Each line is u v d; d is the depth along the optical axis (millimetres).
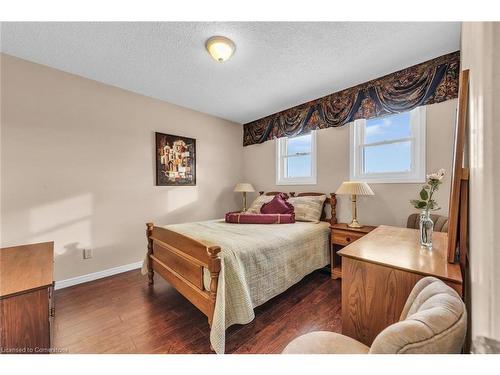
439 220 2047
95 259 2672
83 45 1981
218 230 2373
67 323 1807
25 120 2234
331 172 3127
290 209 3043
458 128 1096
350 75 2504
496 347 460
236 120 4223
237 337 1642
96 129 2678
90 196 2637
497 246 465
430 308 729
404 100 2359
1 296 1050
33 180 2281
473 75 708
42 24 1701
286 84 2740
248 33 1805
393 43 1932
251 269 1771
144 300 2172
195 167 3674
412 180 2420
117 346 1545
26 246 1826
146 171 3113
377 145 2740
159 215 3244
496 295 463
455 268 1076
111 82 2711
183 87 2846
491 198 475
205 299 1562
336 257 2775
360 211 2828
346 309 1325
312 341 1021
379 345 677
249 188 3906
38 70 2293
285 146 3838
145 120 3098
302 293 2318
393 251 1354
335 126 2979
